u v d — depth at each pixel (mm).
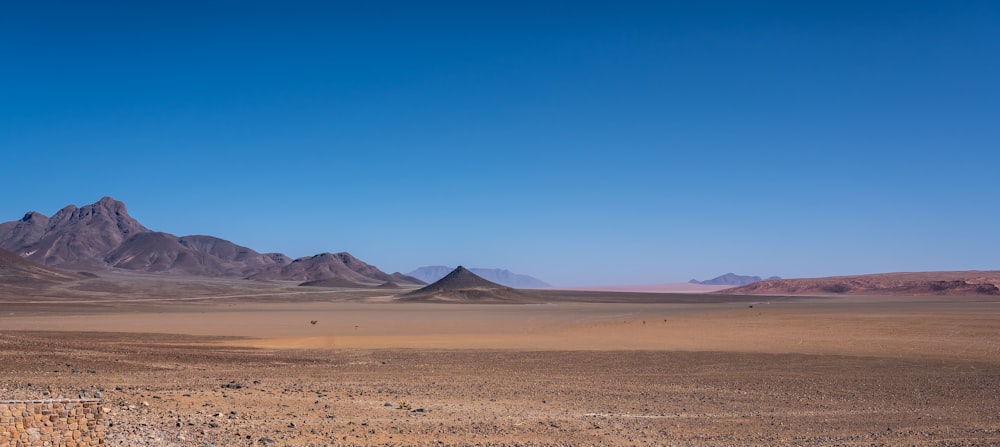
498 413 27656
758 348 58562
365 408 27656
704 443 22703
